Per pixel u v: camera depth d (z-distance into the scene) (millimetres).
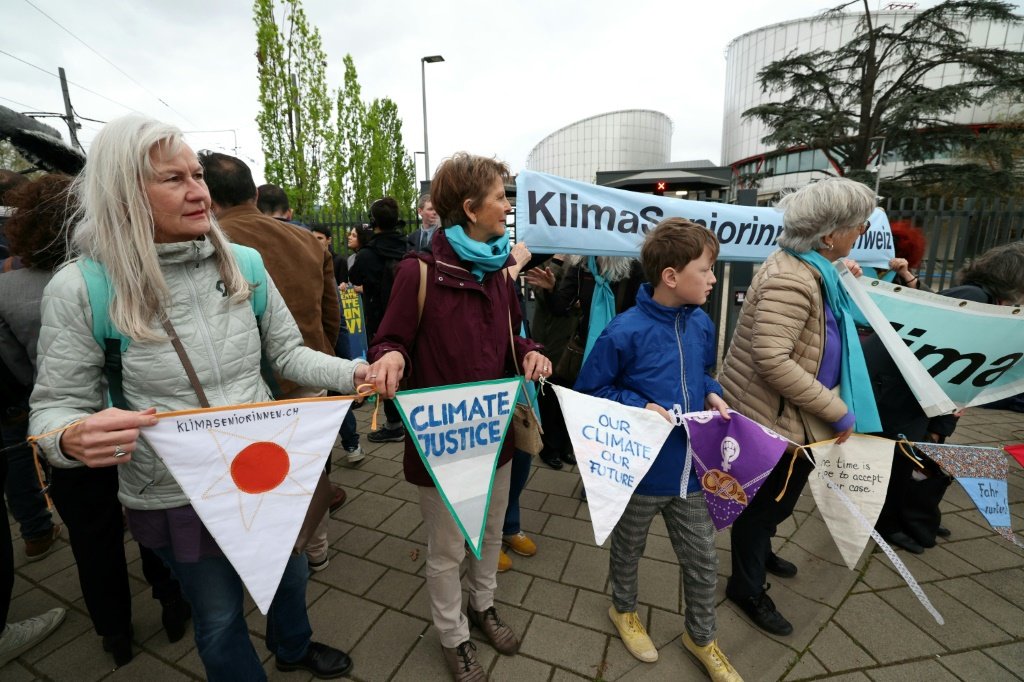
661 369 1659
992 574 2338
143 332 1045
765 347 1629
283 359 1410
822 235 1678
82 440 953
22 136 2383
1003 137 21625
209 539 1185
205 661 1284
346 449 3438
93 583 1684
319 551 2309
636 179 7445
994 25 30531
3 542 1686
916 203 5285
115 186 1003
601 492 1587
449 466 1532
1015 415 4344
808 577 2326
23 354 1670
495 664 1806
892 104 22422
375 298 4125
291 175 8945
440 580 1639
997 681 1755
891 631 1987
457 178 1473
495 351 1635
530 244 2596
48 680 1754
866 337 2486
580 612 2062
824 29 36188
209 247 1156
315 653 1744
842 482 1655
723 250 3314
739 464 1620
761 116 25859
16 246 1621
